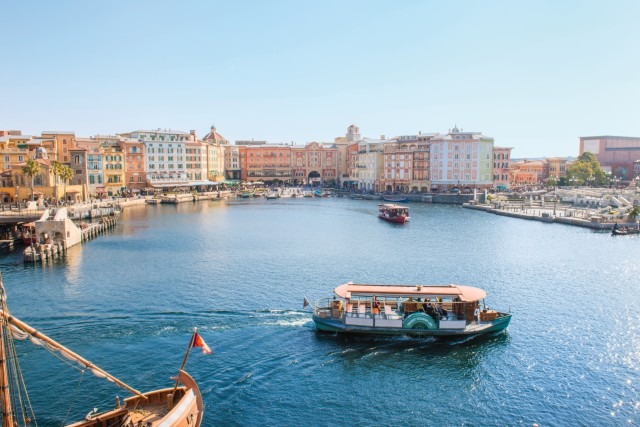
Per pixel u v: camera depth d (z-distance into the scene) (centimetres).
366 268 8169
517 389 4212
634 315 5875
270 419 3762
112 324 5422
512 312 5978
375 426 3700
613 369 4547
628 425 3725
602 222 12912
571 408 3941
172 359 4609
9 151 16725
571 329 5447
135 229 12669
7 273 7719
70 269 8000
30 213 10962
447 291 5353
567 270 8056
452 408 3938
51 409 3797
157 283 7125
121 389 4094
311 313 5838
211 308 5991
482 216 15812
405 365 4597
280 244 10519
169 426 2994
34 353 4681
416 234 11944
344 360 4666
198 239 11138
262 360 4634
